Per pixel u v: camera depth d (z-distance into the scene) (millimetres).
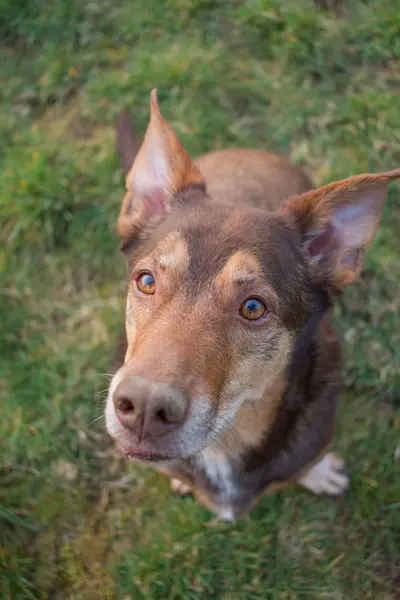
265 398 528
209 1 930
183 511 690
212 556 674
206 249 472
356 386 750
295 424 568
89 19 936
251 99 889
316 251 528
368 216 502
